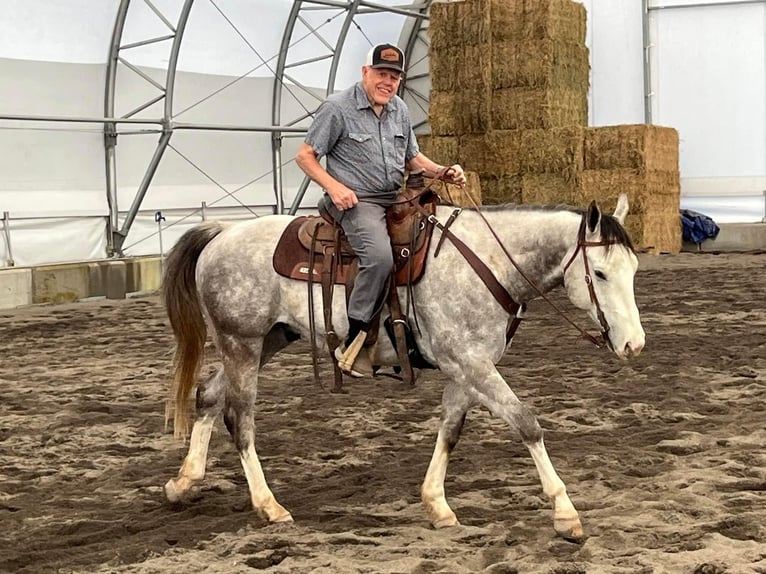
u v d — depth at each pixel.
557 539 4.83
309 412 8.05
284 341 5.73
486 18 21.78
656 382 8.89
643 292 15.86
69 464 6.74
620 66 25.55
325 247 5.26
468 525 5.16
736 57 24.75
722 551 4.54
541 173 22.06
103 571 4.62
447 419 5.18
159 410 8.38
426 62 25.62
